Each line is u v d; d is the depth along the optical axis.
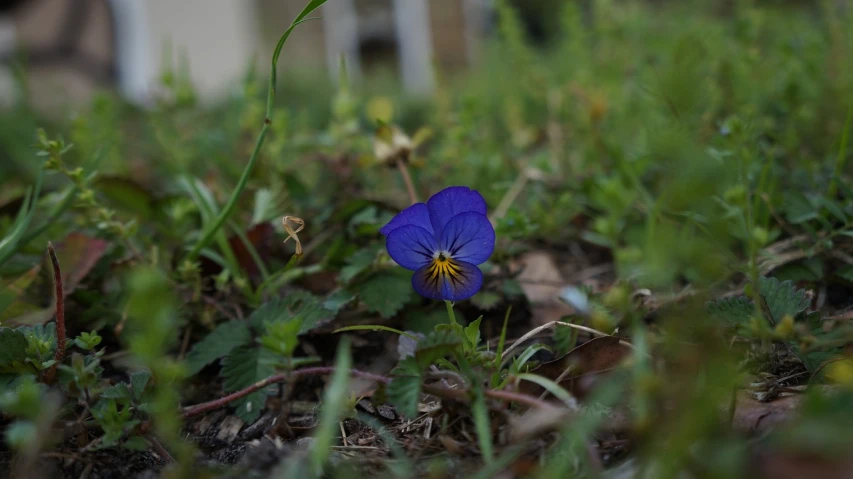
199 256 0.35
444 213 0.26
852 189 0.34
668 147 0.29
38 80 1.23
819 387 0.24
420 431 0.26
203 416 0.29
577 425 0.22
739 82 0.45
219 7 1.40
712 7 0.62
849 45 0.44
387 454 0.25
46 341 0.27
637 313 0.29
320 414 0.28
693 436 0.20
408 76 1.73
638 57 0.53
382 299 0.32
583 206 0.42
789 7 0.69
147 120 0.55
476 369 0.26
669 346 0.23
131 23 1.33
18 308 0.32
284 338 0.24
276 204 0.39
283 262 0.38
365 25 1.72
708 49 0.47
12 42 1.27
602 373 0.26
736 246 0.36
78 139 0.45
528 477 0.23
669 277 0.26
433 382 0.27
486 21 1.65
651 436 0.21
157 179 0.56
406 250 0.26
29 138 0.56
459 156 0.46
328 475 0.23
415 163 0.38
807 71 0.44
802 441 0.20
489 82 0.72
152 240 0.39
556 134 0.51
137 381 0.25
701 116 0.40
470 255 0.26
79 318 0.32
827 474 0.19
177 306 0.32
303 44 1.62
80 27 1.32
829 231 0.32
